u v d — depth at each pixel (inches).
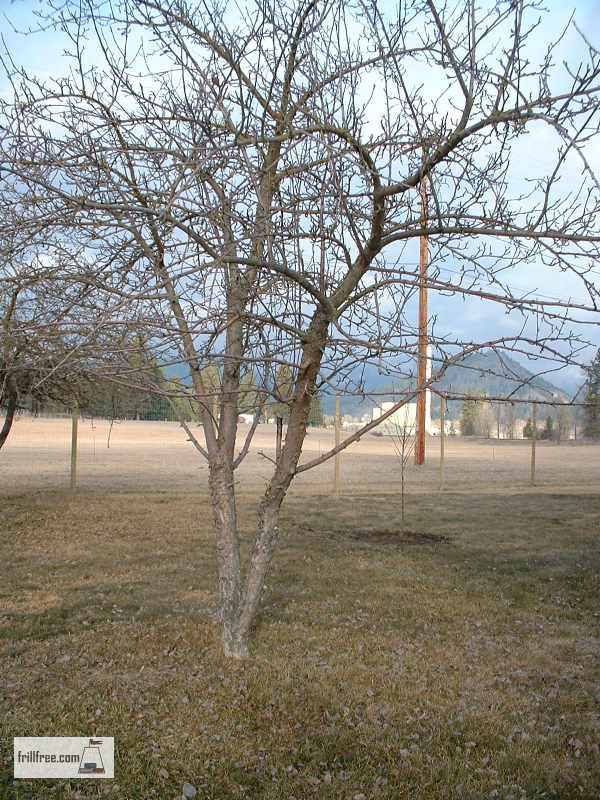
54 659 216.7
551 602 314.5
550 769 160.6
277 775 154.3
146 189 152.1
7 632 241.6
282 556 388.8
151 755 159.9
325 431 2162.9
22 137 137.3
